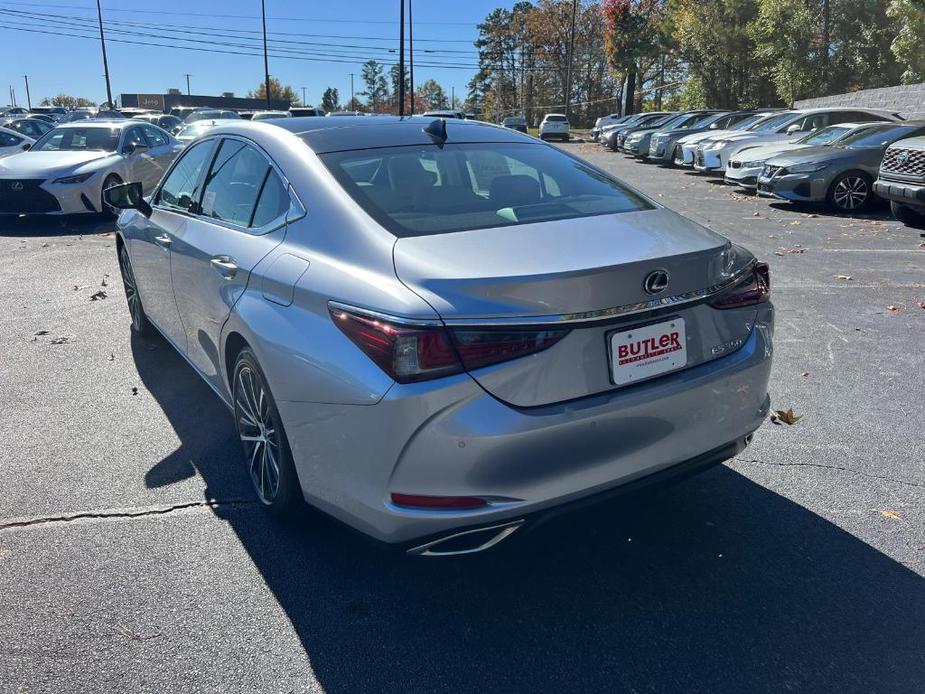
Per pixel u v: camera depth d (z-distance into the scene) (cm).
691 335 266
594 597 279
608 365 247
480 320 229
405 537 245
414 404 229
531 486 239
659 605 274
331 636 258
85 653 249
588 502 254
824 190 1211
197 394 468
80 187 1100
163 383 486
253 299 299
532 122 8269
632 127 3102
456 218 285
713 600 276
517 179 329
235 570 294
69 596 278
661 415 257
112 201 460
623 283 245
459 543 247
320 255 278
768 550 306
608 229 281
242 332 302
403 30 3145
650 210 318
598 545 311
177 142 1425
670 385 258
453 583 288
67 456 386
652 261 249
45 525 323
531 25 7662
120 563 297
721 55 3981
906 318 611
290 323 272
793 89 3316
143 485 357
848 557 300
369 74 11312
